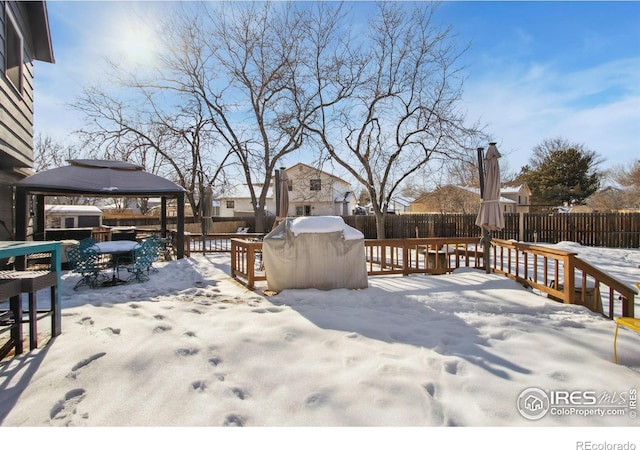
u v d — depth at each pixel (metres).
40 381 2.54
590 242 14.84
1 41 5.98
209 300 5.08
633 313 4.50
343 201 34.47
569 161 32.12
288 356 3.05
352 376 2.66
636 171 31.00
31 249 3.10
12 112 6.53
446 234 17.06
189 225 23.16
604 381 2.63
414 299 4.91
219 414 2.18
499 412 2.21
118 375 2.63
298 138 15.08
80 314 4.23
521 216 15.96
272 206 35.25
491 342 3.41
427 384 2.53
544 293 5.36
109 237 11.20
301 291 5.25
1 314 3.25
